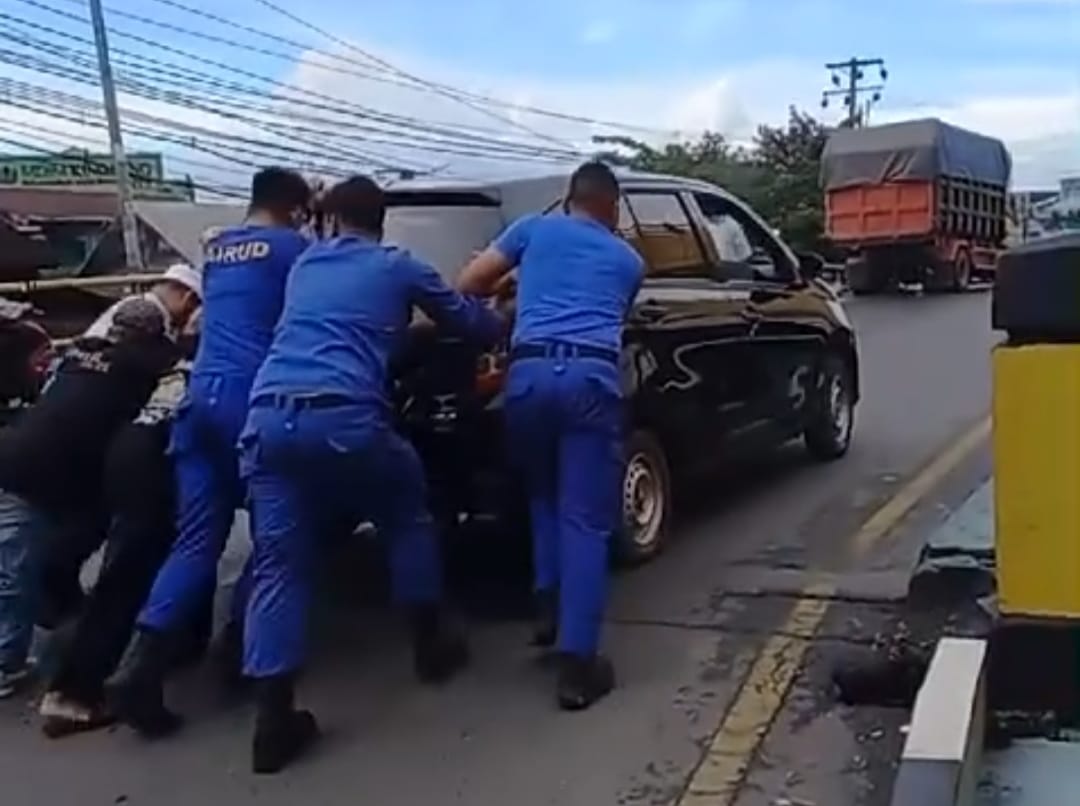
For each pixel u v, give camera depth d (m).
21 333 7.26
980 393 11.14
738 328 7.12
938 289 25.38
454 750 4.43
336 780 4.26
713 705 4.70
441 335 5.10
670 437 6.47
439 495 5.52
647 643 5.31
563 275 4.85
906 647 4.75
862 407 10.61
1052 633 3.89
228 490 4.82
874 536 6.76
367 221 4.71
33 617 5.13
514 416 4.84
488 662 5.21
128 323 5.01
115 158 28.22
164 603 4.68
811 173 45.47
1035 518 3.88
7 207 32.09
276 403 4.37
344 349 4.44
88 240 30.75
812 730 4.47
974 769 3.54
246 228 4.91
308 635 5.55
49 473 4.98
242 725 4.74
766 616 5.57
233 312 4.80
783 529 6.96
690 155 51.44
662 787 4.11
